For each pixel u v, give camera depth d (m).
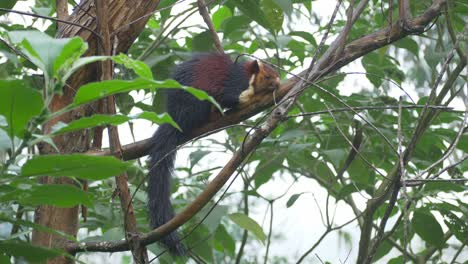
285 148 9.27
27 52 3.20
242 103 9.80
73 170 3.22
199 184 8.57
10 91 2.89
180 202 8.24
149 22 9.51
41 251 3.68
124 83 3.02
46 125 5.93
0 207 5.03
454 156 9.22
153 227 7.70
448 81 8.09
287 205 8.41
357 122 8.07
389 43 7.00
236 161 5.36
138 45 9.42
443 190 7.82
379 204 7.80
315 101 8.88
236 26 8.72
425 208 7.71
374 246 6.85
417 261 8.93
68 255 3.68
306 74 5.75
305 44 9.95
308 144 7.91
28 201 3.58
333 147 8.48
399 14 7.01
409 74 12.36
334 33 9.68
